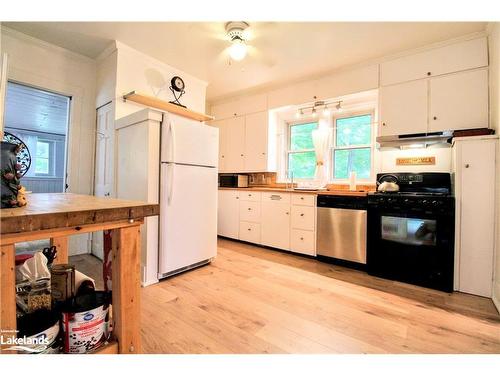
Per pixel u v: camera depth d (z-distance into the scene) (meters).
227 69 3.24
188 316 1.66
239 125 4.31
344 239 2.76
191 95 3.46
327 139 3.60
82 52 2.88
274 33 2.40
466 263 2.08
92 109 3.11
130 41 2.60
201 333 1.47
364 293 2.06
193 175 2.48
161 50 2.78
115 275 0.97
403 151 2.87
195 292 2.03
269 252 3.32
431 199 2.19
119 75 2.67
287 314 1.70
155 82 3.00
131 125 2.37
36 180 6.52
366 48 2.68
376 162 3.06
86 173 3.08
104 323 0.97
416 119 2.65
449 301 1.93
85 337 0.91
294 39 2.51
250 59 2.96
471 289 2.06
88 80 3.06
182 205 2.37
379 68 2.90
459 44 2.45
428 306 1.85
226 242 3.86
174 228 2.29
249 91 4.09
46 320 0.89
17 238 0.68
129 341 0.98
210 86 3.85
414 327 1.56
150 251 2.17
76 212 0.74
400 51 2.73
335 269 2.67
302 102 3.56
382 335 1.47
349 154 3.54
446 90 2.50
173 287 2.12
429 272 2.19
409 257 2.29
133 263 0.98
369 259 2.51
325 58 2.91
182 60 3.01
